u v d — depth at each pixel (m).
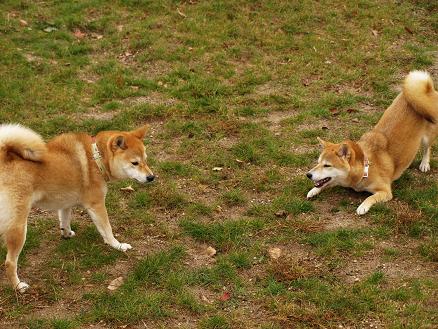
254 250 7.73
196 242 8.02
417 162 10.04
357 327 6.34
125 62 13.69
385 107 11.92
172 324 6.50
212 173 9.68
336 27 15.47
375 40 14.99
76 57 13.65
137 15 15.55
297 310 6.54
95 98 12.10
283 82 12.96
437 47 14.80
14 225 6.70
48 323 6.43
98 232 8.12
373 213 8.56
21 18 15.03
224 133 10.88
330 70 13.46
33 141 6.81
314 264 7.44
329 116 11.55
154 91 12.52
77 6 15.80
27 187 6.79
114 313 6.57
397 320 6.36
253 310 6.67
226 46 14.34
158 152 10.34
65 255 7.64
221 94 12.38
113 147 7.52
